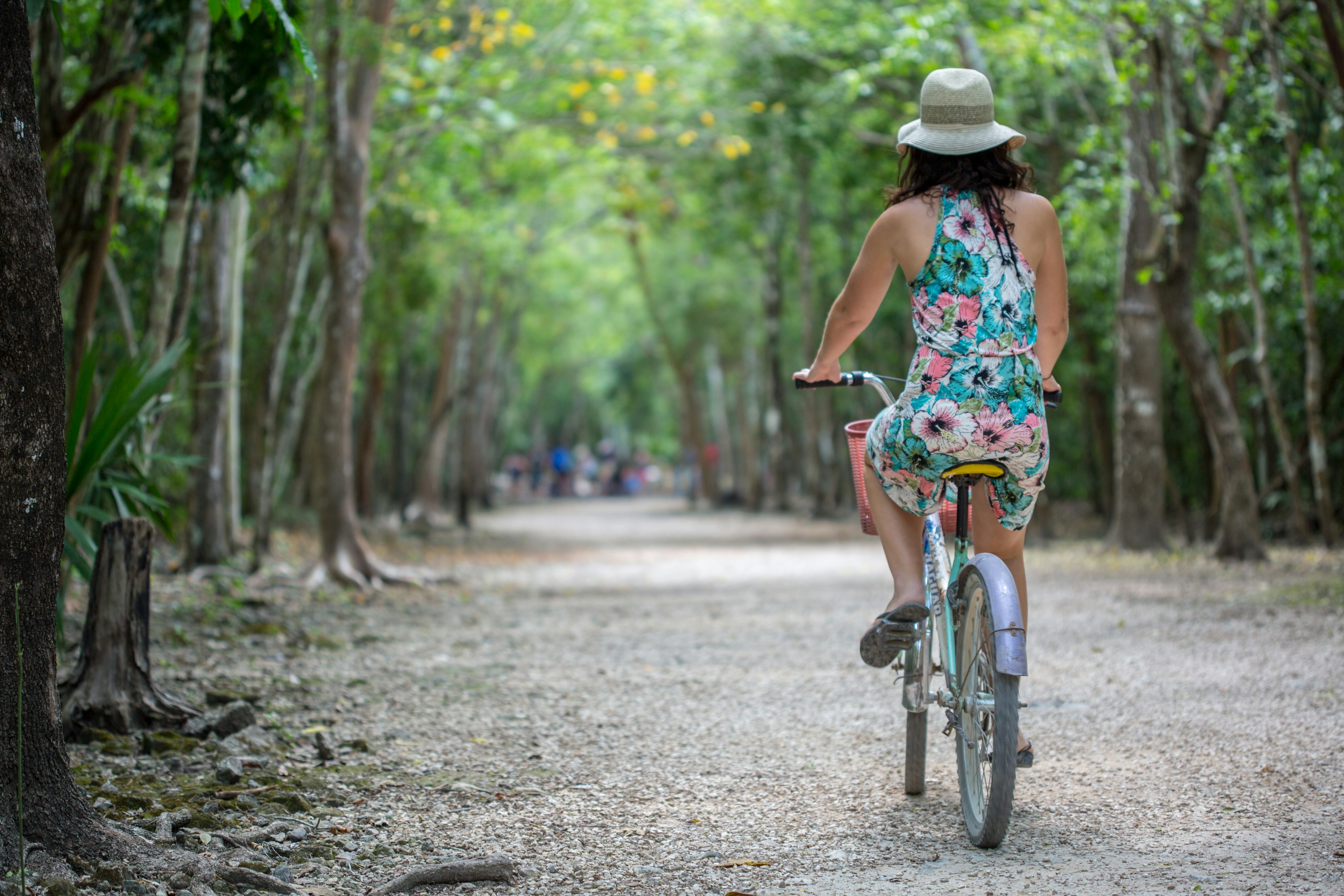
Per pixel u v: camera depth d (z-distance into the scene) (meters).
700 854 4.05
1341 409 16.78
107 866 3.58
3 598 3.59
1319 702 6.04
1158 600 10.64
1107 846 3.99
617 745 5.70
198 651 8.35
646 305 42.38
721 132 22.67
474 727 6.11
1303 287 13.27
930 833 4.23
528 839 4.23
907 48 14.35
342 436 13.53
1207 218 16.75
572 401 74.69
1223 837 4.03
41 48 8.08
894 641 4.11
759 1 18.92
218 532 13.77
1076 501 26.95
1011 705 3.77
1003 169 3.89
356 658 8.39
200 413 13.66
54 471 3.70
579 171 24.09
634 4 17.83
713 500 43.28
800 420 43.31
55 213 8.38
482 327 40.66
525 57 17.36
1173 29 13.22
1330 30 9.94
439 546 21.91
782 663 8.09
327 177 15.27
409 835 4.28
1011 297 3.80
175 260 9.11
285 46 8.62
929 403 3.81
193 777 5.00
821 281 33.16
